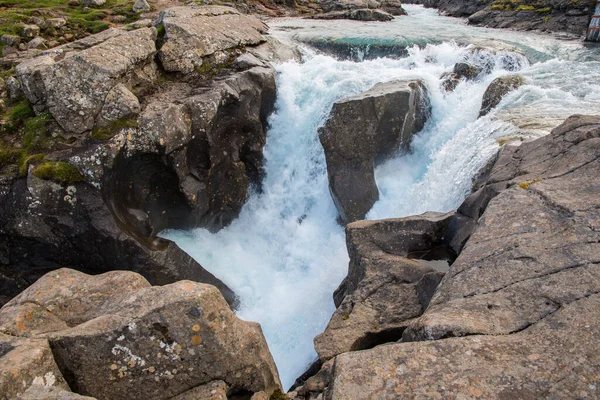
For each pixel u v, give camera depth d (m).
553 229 4.82
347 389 3.36
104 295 4.80
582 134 6.32
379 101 9.75
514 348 3.53
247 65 11.10
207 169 9.82
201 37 10.91
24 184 7.93
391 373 3.44
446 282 4.60
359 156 10.11
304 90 11.60
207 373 4.16
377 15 19.80
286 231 10.85
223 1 18.12
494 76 11.75
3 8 14.55
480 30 17.55
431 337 3.83
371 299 6.19
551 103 9.62
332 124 9.91
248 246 10.70
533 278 4.26
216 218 10.56
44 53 9.53
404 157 10.99
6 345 3.87
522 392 3.19
